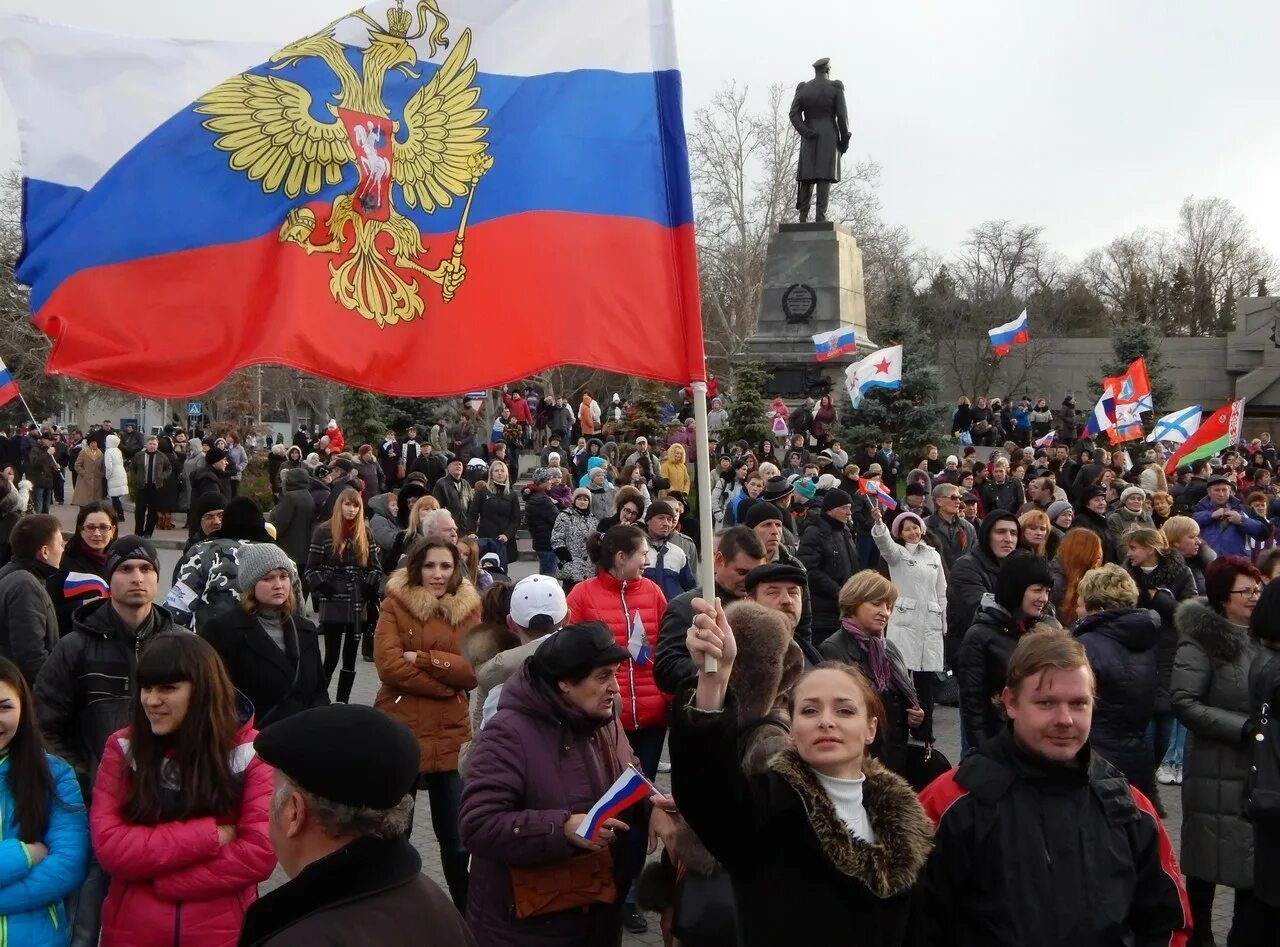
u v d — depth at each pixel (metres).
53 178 4.09
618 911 4.27
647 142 4.44
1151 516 12.79
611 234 4.39
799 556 10.32
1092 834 3.36
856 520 12.73
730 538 5.91
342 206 4.27
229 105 4.20
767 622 4.07
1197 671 5.71
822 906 3.07
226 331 4.13
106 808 4.02
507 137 4.41
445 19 4.41
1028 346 58.59
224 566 6.69
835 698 3.18
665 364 4.37
